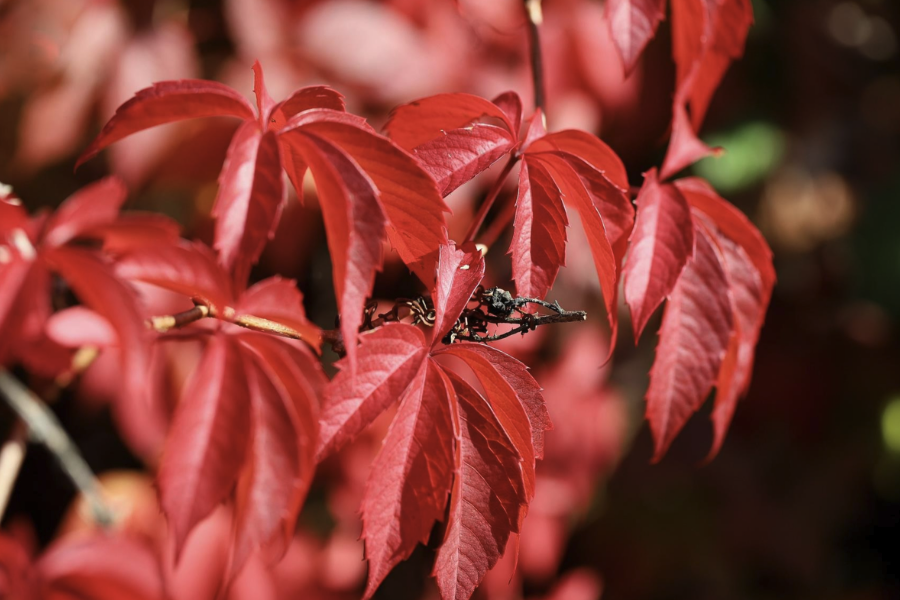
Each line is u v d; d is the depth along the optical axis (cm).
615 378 197
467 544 81
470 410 81
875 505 223
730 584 205
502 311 85
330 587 145
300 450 83
